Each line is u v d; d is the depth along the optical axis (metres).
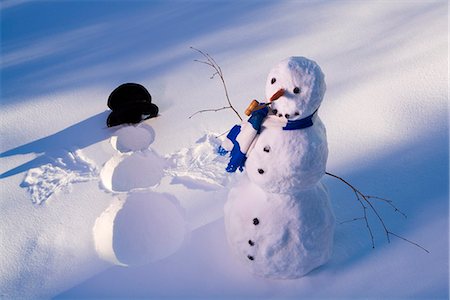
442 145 5.45
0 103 6.27
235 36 7.26
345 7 7.77
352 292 4.44
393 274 4.53
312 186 4.21
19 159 5.59
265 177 4.04
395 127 5.65
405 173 5.24
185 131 5.75
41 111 6.14
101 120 5.97
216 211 5.04
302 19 7.55
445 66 6.26
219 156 5.48
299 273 4.40
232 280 4.54
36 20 8.01
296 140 3.96
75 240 4.90
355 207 5.00
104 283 4.59
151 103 5.82
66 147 5.69
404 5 7.63
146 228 4.88
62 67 6.86
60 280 4.64
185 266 4.65
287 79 3.87
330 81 6.23
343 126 5.70
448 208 4.93
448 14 7.27
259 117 4.05
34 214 5.11
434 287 4.43
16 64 6.96
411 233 4.78
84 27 7.76
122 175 5.17
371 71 6.32
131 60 6.91
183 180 5.29
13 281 4.66
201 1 8.29
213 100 6.11
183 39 7.29
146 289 4.54
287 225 4.22
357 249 4.70
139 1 8.41
